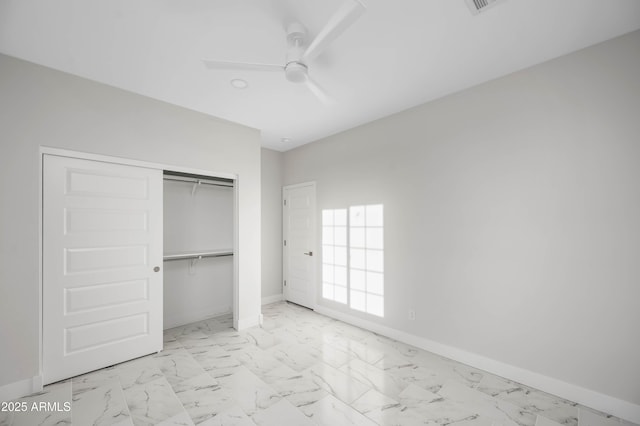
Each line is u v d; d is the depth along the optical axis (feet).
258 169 12.06
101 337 8.16
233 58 6.99
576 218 6.73
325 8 5.29
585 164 6.63
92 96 8.00
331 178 12.96
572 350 6.73
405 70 7.61
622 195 6.20
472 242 8.41
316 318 12.70
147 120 9.03
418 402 6.63
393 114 10.51
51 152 7.35
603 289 6.38
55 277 7.45
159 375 7.80
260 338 10.41
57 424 5.85
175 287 11.87
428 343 9.34
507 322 7.72
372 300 11.13
